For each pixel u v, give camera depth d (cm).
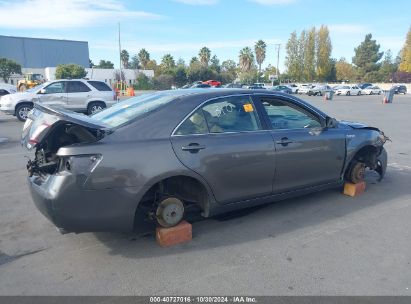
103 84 1591
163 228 381
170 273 328
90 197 322
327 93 3719
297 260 350
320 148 467
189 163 364
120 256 359
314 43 8656
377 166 588
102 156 325
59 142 366
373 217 457
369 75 9344
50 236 406
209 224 436
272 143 422
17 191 570
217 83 5681
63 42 9388
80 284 312
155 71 8338
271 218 454
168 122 367
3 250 374
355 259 352
